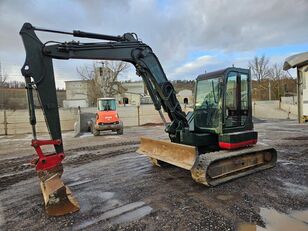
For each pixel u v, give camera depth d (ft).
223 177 16.61
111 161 24.18
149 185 16.53
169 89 18.72
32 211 12.99
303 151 26.11
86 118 60.18
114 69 126.31
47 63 14.05
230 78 17.84
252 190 14.98
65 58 14.69
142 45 17.62
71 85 155.12
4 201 14.58
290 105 85.56
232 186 15.78
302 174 17.97
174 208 12.78
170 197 14.29
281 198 13.64
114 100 49.83
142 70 17.61
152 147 20.08
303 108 29.71
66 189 13.65
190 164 15.87
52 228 11.12
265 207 12.57
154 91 18.28
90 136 46.39
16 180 18.98
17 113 56.13
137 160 24.18
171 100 18.80
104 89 123.54
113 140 39.50
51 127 13.88
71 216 12.17
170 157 17.81
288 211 12.07
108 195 14.93
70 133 53.47
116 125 46.98
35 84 13.62
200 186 16.02
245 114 19.08
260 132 43.86
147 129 57.72
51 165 13.39
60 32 14.90
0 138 48.55
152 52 18.08
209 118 18.48
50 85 13.99
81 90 154.20
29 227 11.32
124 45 16.87
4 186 17.52
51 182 12.89
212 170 15.84
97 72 126.41
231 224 10.94
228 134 17.21
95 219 11.80
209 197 14.12
